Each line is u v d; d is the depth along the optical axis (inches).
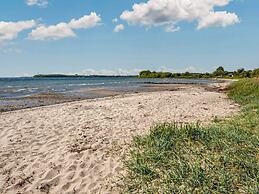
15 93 1055.6
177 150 260.1
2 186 213.5
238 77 3604.8
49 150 283.6
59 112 501.4
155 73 5497.1
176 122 393.4
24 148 288.7
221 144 269.0
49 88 1421.0
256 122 358.9
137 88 1455.5
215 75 4749.0
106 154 273.7
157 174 222.1
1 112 534.9
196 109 546.0
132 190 205.6
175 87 1566.2
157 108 552.1
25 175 229.9
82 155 270.8
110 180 222.1
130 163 245.8
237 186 197.2
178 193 193.8
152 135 298.7
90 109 538.3
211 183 200.1
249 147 262.8
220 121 406.0
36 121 415.5
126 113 491.5
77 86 1668.3
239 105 618.2
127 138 323.3
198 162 232.1
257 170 214.8
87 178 226.1
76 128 370.6
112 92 1125.1
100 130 360.8
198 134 293.9
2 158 261.1
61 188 212.4
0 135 332.8
